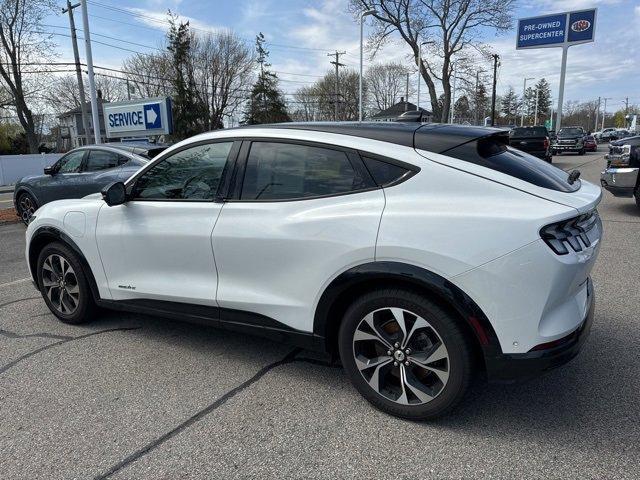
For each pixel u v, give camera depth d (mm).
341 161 2932
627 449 2553
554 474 2385
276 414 2953
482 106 68000
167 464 2529
